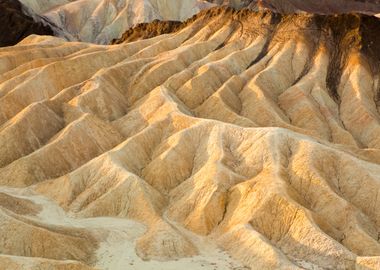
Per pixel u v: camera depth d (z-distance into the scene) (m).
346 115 71.81
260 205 45.56
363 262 39.50
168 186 52.72
